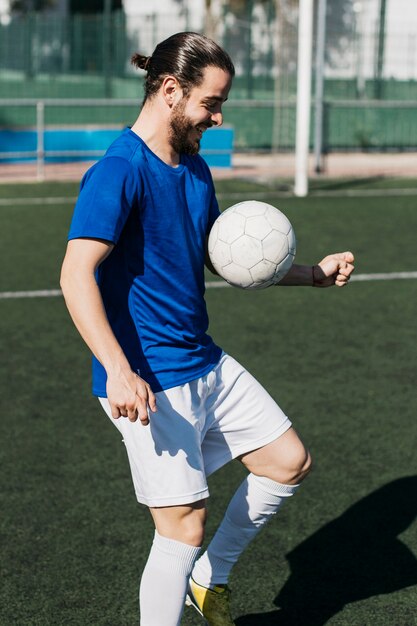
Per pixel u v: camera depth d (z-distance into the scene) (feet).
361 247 35.53
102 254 8.36
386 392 19.43
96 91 84.64
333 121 72.95
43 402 18.69
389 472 15.38
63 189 50.16
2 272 30.60
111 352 8.05
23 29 90.74
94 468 15.48
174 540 9.15
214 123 8.79
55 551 12.63
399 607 11.34
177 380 9.07
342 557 12.59
